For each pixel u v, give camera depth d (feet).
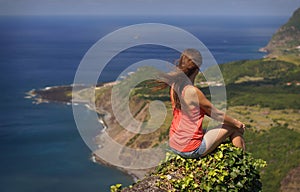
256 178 16.53
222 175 15.58
